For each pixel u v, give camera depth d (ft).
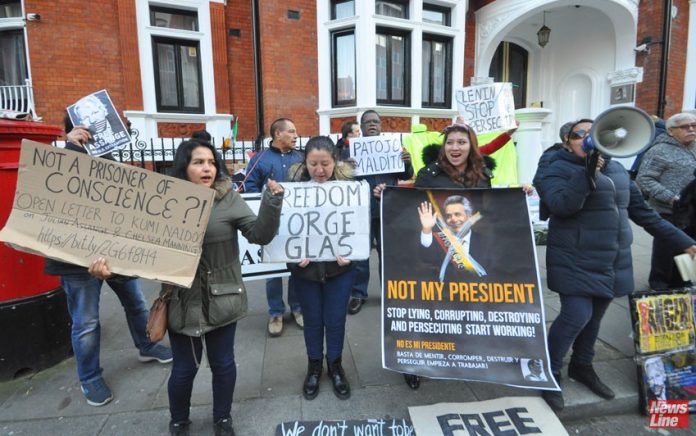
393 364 7.72
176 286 6.44
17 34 24.70
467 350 7.65
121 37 24.59
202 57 26.68
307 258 8.00
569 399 8.06
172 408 6.91
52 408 8.07
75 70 24.06
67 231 6.24
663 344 8.09
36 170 6.20
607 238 7.43
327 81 26.08
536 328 7.52
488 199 7.90
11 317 8.95
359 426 7.42
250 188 10.87
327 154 7.89
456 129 8.40
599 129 6.34
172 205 6.30
